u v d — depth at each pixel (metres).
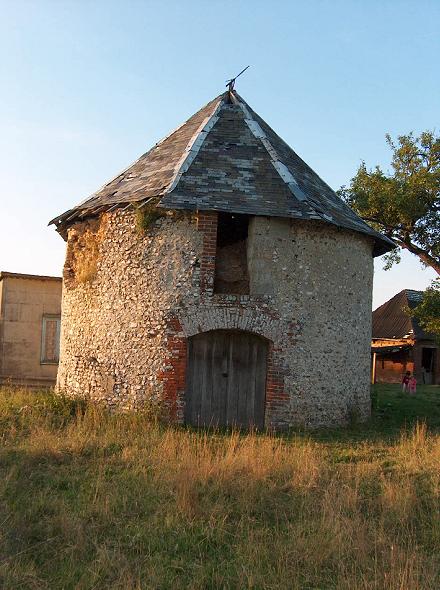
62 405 12.37
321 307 12.59
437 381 32.09
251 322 11.95
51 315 19.28
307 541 6.36
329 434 11.89
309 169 14.91
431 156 23.17
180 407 11.80
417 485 8.43
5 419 11.52
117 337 12.47
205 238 11.95
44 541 6.36
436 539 6.73
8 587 5.36
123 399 12.23
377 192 22.47
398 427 13.44
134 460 8.99
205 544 6.42
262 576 5.73
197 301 11.92
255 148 13.63
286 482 8.20
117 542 6.37
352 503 7.40
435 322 22.09
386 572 5.79
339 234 12.97
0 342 18.83
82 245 13.81
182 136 14.32
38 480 8.21
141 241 12.39
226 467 8.30
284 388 12.06
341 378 12.89
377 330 34.25
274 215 11.84
